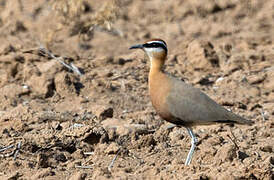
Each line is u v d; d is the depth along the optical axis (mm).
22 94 23453
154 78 17609
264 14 37312
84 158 17781
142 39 33250
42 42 30594
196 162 16875
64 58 26625
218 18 36969
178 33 34344
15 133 19406
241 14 37469
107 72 25609
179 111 17125
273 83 25188
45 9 36906
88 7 35688
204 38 33344
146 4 39281
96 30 34281
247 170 15336
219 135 19594
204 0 38312
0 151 17656
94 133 18812
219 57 28078
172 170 16078
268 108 22766
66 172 16469
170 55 28766
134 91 24375
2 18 36188
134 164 17172
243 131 20047
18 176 15961
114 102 23188
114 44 32062
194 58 27609
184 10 37938
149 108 22797
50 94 23625
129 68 26969
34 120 20578
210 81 25859
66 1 30859
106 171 15992
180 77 26188
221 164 16438
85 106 22562
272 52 29016
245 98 23719
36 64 26234
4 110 22062
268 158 16781
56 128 19812
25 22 34500
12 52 27594
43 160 16797
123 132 19344
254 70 26922
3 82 24594
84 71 26078
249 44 30797
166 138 19312
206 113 16984
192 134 17391
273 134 19719
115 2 29438
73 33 32156
